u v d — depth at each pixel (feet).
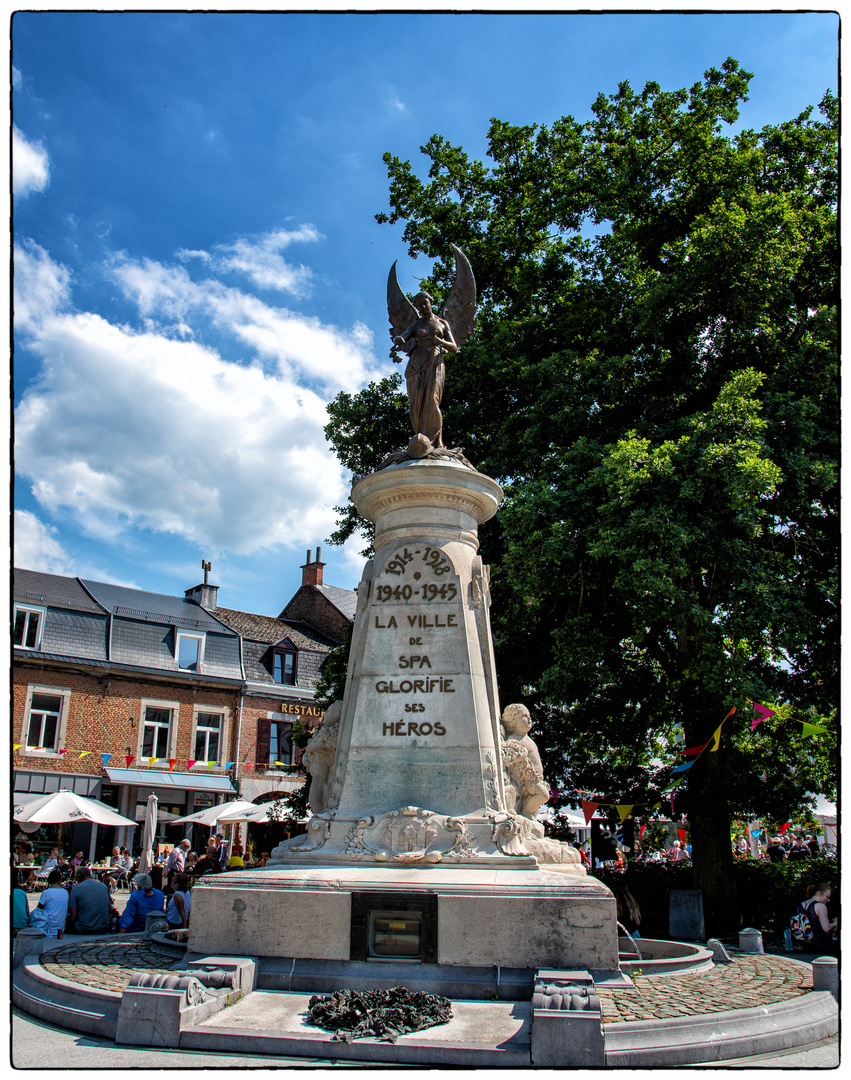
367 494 30.30
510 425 56.70
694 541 42.60
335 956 22.38
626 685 53.11
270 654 118.73
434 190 69.10
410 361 31.94
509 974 21.67
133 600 113.80
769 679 52.11
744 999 22.59
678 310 52.70
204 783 104.58
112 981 23.49
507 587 53.98
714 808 48.16
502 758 28.14
